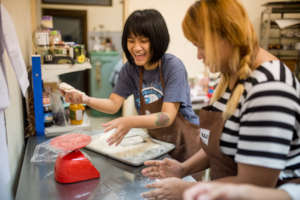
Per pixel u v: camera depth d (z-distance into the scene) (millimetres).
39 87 1507
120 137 1084
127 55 1397
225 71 820
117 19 3855
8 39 793
